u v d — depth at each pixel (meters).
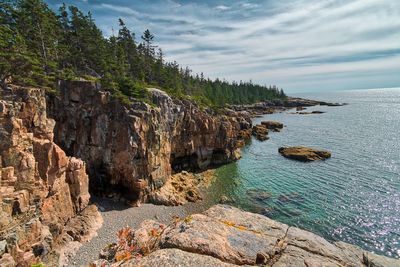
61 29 78.25
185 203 50.47
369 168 68.25
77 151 52.94
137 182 49.03
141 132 50.78
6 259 24.69
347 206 48.09
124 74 79.19
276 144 102.25
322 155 79.75
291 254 11.05
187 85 134.38
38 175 32.00
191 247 10.40
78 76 61.59
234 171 69.56
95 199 48.91
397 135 110.50
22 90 34.72
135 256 10.27
